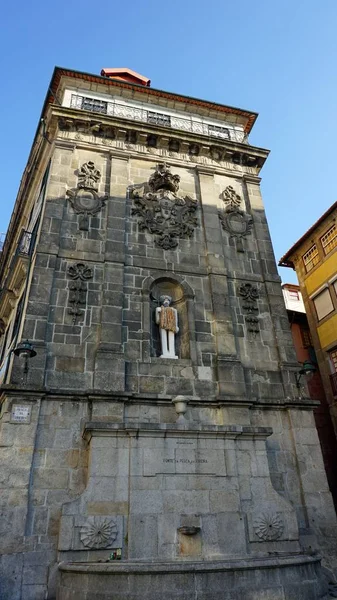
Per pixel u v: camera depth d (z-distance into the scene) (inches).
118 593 312.8
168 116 765.3
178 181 673.0
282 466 501.7
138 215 621.6
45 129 687.1
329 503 491.5
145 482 407.8
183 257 610.9
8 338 687.1
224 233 657.0
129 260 581.6
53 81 726.5
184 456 426.6
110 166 644.1
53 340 497.4
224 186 706.8
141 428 422.9
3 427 429.7
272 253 658.2
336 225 906.1
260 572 331.0
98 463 410.0
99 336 511.8
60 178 606.9
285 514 429.7
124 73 843.4
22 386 447.2
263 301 615.2
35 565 388.2
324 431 837.8
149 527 389.7
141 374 507.5
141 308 552.4
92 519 388.8
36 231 625.6
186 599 308.8
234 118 813.9
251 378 550.0
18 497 406.6
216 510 408.8
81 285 539.8
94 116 658.8
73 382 478.6
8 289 672.4
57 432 446.9
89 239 576.7
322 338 911.0
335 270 896.3
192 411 499.8
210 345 554.6
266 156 744.3
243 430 448.8
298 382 556.1
